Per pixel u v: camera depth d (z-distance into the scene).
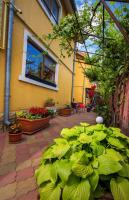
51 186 1.34
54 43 7.94
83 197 1.17
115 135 1.68
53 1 7.82
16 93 4.99
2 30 4.25
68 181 1.28
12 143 3.66
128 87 3.23
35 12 5.87
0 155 3.06
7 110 4.48
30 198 1.96
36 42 6.01
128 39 2.20
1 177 2.37
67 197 1.20
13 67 4.78
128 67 3.20
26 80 5.38
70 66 11.63
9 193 2.04
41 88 6.76
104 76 4.73
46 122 5.41
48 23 7.12
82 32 3.26
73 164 1.31
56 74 8.77
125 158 1.52
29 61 5.93
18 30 4.89
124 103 3.43
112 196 1.29
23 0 5.03
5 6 4.29
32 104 6.03
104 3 2.12
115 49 3.50
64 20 3.27
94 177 1.27
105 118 4.88
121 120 3.55
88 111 11.73
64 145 1.57
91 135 1.68
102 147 1.49
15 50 4.82
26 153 3.19
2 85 4.45
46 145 3.65
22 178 2.35
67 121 7.05
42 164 1.59
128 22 2.89
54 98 8.63
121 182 1.29
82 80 14.70
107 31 3.46
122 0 2.02
